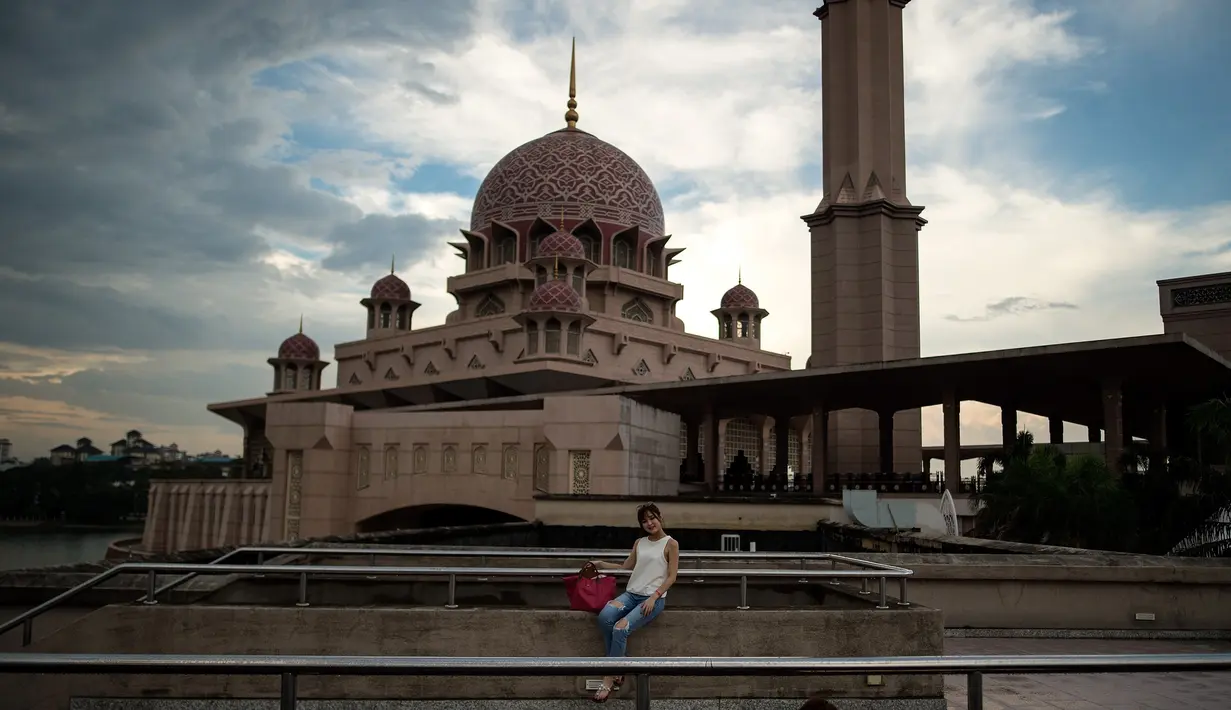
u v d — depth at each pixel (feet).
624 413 118.83
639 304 217.56
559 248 193.67
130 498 403.95
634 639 27.89
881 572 29.40
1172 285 173.27
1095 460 82.12
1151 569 44.62
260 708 27.71
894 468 166.81
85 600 38.32
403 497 136.87
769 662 17.53
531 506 128.36
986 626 44.78
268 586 37.04
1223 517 74.95
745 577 28.89
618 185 222.07
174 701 27.73
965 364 107.96
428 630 27.81
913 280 172.35
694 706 27.71
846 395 136.87
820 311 175.94
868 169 175.42
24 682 27.63
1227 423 76.69
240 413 242.37
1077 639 44.01
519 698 27.78
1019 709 30.25
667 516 93.86
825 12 186.50
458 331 201.57
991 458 112.98
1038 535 77.82
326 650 27.71
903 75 182.80
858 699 28.02
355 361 230.27
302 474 137.90
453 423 135.54
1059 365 106.52
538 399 140.26
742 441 212.84
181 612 27.89
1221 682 34.37
